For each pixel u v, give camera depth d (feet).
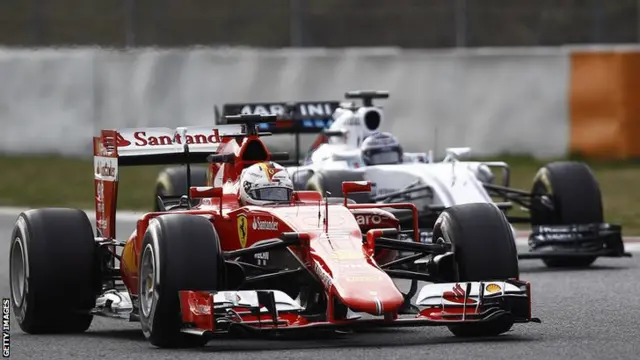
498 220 108.68
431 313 102.47
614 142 297.12
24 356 105.60
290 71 320.29
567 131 300.61
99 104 338.75
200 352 101.81
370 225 115.34
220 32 494.18
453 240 107.65
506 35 472.03
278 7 510.17
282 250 110.83
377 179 178.19
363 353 98.68
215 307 97.35
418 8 496.64
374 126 190.08
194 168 170.81
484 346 101.86
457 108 307.58
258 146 118.93
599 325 116.78
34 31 388.16
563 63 300.20
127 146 125.59
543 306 132.87
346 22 490.90
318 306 108.47
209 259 102.42
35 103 345.31
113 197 125.80
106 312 117.08
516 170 294.66
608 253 166.81
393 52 317.42
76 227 121.60
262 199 114.52
